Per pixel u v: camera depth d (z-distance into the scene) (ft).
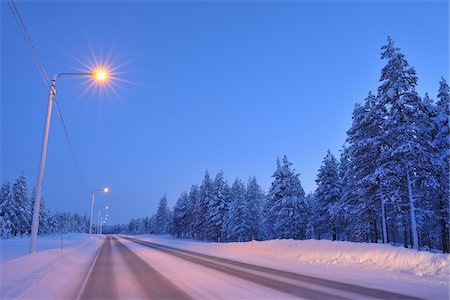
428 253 41.52
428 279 34.19
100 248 111.55
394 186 92.89
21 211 223.51
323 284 33.19
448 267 36.60
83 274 42.98
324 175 146.30
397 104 88.43
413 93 87.56
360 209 106.73
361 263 48.34
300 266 51.11
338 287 31.30
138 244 145.18
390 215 103.65
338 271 43.57
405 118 86.69
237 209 200.03
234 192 233.55
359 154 106.42
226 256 75.31
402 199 96.63
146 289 31.40
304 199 148.66
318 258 58.70
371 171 102.83
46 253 61.77
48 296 27.73
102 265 54.75
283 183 150.82
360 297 26.48
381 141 100.42
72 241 140.77
